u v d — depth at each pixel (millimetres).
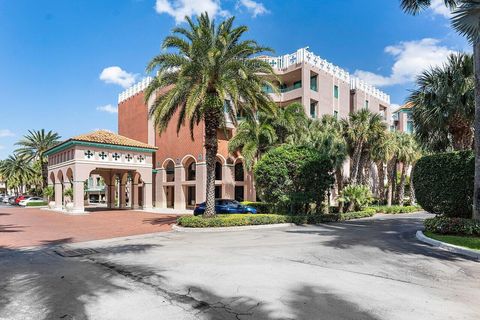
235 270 8320
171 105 18188
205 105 18125
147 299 6250
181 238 14547
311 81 38031
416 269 8461
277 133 28484
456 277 7715
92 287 7059
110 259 10008
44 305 5984
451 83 16031
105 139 33688
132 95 45156
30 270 8672
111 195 42219
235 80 17781
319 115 36500
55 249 11977
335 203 33656
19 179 65312
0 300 6277
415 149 36719
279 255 10242
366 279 7488
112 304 6000
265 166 22625
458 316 5352
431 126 16922
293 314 5438
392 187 43625
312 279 7473
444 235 13273
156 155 40344
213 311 5609
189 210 35281
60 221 23125
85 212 31656
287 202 22172
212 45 18203
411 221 23078
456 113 15984
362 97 44594
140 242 13477
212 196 18750
